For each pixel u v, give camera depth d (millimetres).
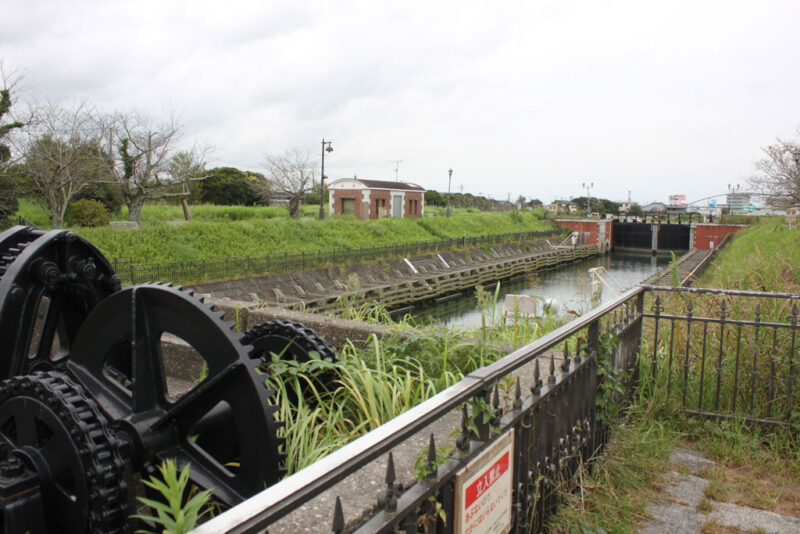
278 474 3273
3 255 4105
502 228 58906
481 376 2154
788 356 4684
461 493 2072
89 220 26328
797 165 27625
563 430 3211
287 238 31781
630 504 3375
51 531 3031
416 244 38500
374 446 1579
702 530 3229
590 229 68250
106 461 2859
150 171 26859
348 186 51625
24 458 2967
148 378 3496
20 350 3861
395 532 1795
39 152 21391
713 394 4785
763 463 3941
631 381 4684
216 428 3799
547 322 6629
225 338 3293
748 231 42594
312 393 4352
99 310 3713
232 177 51531
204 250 26250
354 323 5285
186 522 1696
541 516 2926
